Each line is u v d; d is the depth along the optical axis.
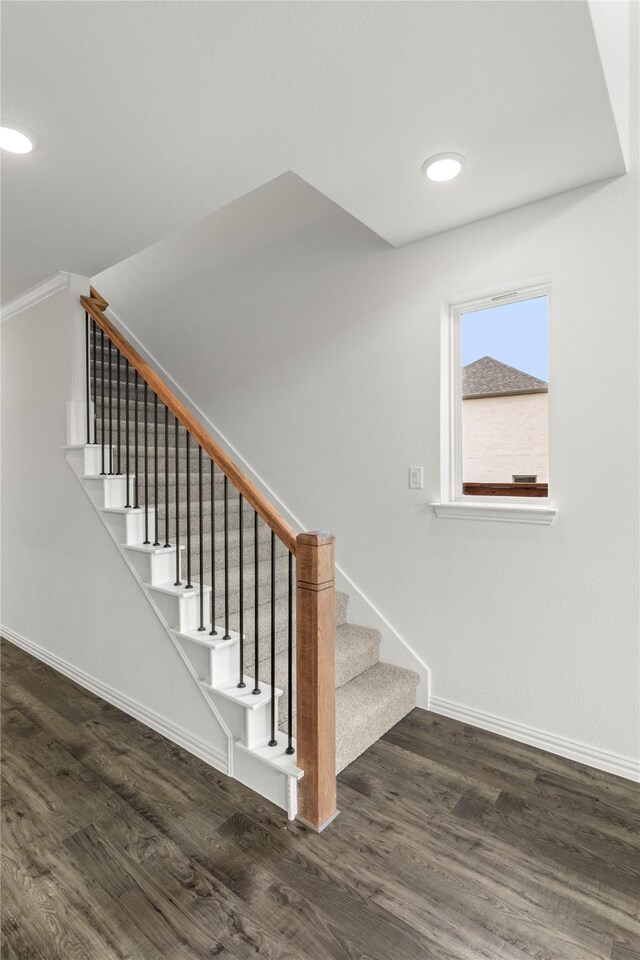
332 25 1.28
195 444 3.71
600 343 2.04
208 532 3.16
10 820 1.83
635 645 2.02
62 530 3.07
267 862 1.62
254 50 1.36
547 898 1.48
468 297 2.39
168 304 3.92
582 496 2.11
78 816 1.85
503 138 1.75
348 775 2.07
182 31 1.30
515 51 1.37
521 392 2.37
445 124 1.67
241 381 3.43
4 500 3.69
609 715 2.09
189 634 2.25
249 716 1.98
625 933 1.37
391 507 2.71
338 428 2.91
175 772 2.12
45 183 2.04
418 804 1.89
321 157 1.86
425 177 1.99
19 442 3.46
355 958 1.31
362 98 1.55
